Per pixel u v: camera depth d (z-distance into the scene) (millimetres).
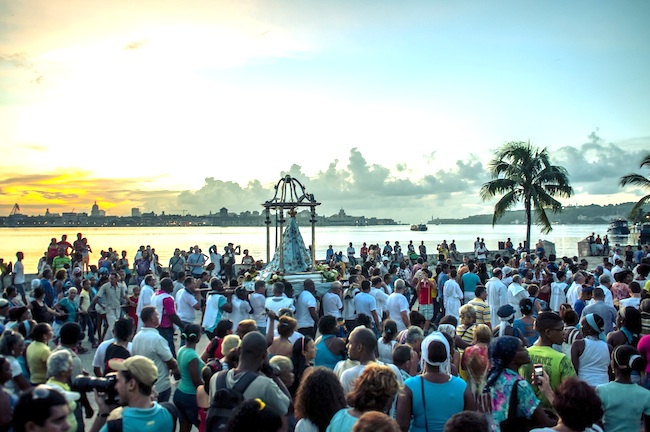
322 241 89188
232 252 25016
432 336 5668
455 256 33312
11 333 6430
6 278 20734
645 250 31219
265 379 5121
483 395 5551
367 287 12227
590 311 10453
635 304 11195
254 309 11906
